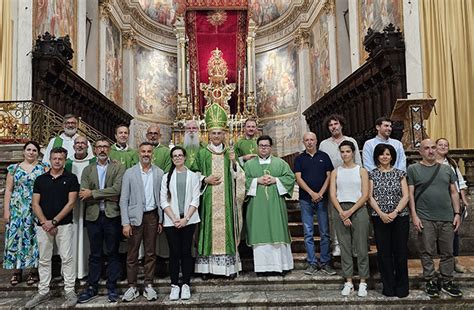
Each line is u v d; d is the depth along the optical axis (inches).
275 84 719.7
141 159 185.8
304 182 200.1
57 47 363.3
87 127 390.3
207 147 205.9
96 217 181.8
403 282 175.3
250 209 202.5
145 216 183.0
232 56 737.0
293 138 681.6
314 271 199.0
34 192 180.4
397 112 259.1
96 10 550.3
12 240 186.5
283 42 711.1
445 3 324.8
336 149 209.6
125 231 175.3
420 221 178.4
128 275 180.7
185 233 183.0
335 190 188.4
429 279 178.2
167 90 734.5
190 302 174.1
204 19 737.6
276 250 197.8
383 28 384.2
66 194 181.0
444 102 318.3
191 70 726.5
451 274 177.9
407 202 176.1
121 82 644.7
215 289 191.2
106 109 522.9
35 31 369.1
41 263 180.1
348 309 173.5
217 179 197.5
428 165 180.7
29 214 188.9
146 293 181.0
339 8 541.3
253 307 174.7
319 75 614.9
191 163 207.8
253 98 691.4
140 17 687.7
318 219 201.5
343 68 532.1
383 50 345.7
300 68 665.6
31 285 191.5
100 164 190.1
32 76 352.2
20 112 312.5
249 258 216.8
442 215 175.9
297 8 667.4
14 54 345.7
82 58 478.3
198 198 186.4
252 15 749.9
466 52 315.6
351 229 183.6
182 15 736.3
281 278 193.6
